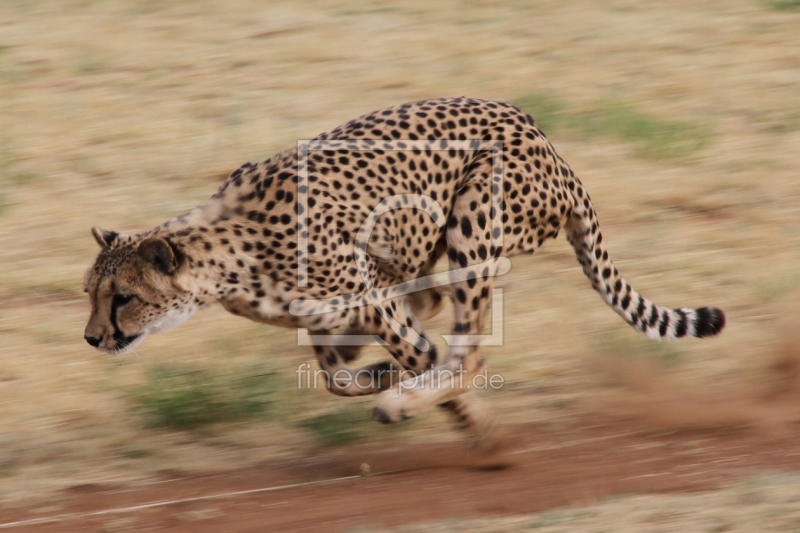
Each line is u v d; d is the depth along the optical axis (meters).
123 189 25.97
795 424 17.12
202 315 21.14
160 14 37.47
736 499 13.61
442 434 17.45
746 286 21.72
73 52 34.12
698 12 36.88
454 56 33.41
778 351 18.97
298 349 19.89
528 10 37.22
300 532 13.92
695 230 24.06
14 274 22.72
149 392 18.05
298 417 17.91
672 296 21.58
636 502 13.79
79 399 18.39
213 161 27.08
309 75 32.16
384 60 33.16
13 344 20.22
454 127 16.58
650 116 29.16
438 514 14.36
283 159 16.25
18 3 38.97
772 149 27.53
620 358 18.89
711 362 19.17
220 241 15.71
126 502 15.18
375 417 15.59
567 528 12.95
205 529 14.13
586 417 17.64
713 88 31.08
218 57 33.56
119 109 30.17
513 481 15.50
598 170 26.53
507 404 18.09
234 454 16.81
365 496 15.16
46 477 15.98
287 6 37.94
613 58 33.22
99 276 15.77
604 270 17.61
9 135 28.75
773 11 36.69
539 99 29.88
